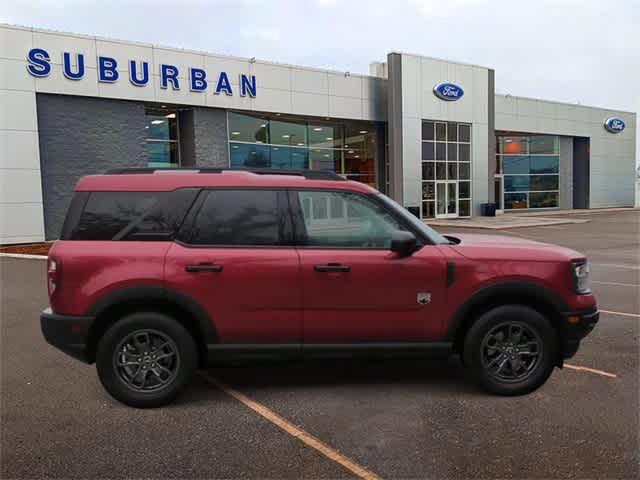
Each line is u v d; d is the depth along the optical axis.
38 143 18.28
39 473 3.04
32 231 18.23
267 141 25.67
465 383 4.49
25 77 17.88
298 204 4.13
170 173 4.20
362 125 29.75
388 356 4.12
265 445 3.37
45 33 18.25
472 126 31.31
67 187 19.27
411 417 3.78
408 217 4.23
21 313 7.59
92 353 4.09
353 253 4.06
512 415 3.79
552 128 38.47
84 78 19.14
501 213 37.34
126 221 4.04
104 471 3.06
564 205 41.00
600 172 42.28
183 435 3.53
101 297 3.88
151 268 3.93
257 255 4.00
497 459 3.16
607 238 18.59
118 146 20.30
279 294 4.00
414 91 28.55
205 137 22.69
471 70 30.95
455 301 4.08
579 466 3.07
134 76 20.25
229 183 4.15
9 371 4.96
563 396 4.15
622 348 5.43
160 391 3.99
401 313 4.06
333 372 4.82
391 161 28.61
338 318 4.04
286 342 4.06
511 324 4.12
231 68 23.06
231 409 3.97
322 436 3.49
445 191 30.50
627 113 43.69
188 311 3.98
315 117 26.84
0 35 17.34
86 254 3.93
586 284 4.26
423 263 4.05
